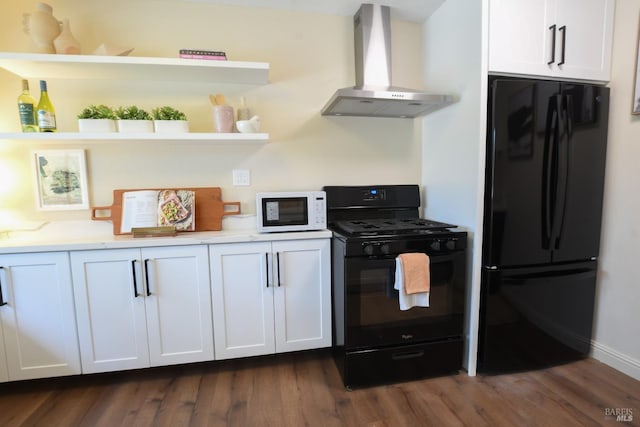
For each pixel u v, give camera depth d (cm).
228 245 171
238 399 161
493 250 167
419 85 225
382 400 159
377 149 224
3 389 169
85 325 162
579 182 174
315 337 186
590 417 145
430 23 211
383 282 166
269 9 201
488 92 164
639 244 168
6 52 158
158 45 189
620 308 177
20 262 153
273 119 207
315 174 216
